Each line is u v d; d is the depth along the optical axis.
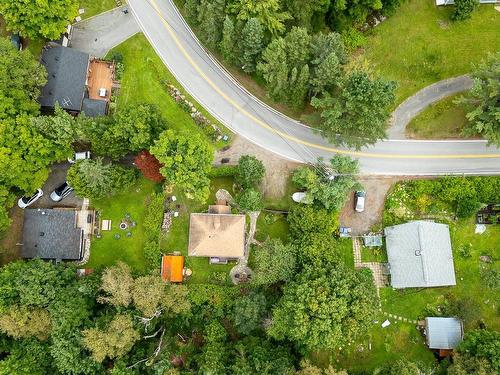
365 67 62.44
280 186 69.06
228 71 71.06
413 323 65.69
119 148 63.94
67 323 58.50
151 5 72.50
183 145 60.72
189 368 60.72
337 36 60.66
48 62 67.50
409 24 70.38
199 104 70.62
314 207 65.00
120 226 68.62
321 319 56.44
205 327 64.00
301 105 68.50
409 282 64.31
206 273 67.75
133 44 71.75
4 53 61.12
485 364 55.94
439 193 67.31
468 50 69.50
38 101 66.75
